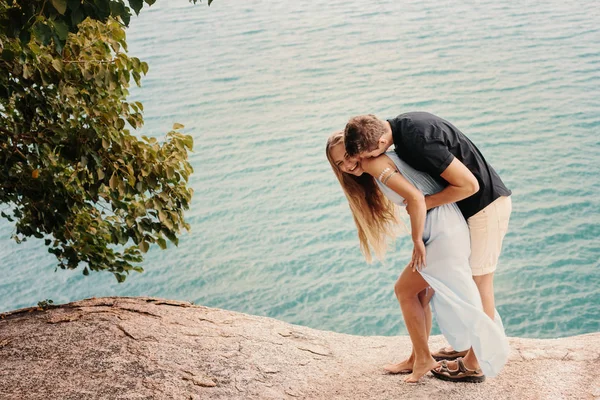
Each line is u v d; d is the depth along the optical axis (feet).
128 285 86.48
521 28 205.87
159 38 232.53
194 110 159.02
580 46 182.19
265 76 181.78
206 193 114.42
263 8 267.80
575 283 77.61
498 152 119.55
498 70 168.55
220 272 88.48
